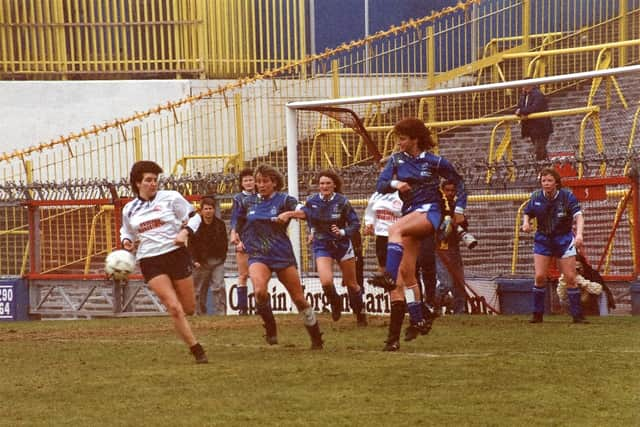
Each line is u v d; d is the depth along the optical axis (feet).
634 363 130.62
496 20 304.71
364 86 300.40
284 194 156.97
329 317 215.51
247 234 157.17
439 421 97.35
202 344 168.35
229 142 298.15
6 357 157.58
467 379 119.85
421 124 146.20
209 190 245.45
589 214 213.87
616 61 298.97
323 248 194.49
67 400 114.52
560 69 302.66
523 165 215.51
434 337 166.91
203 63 340.80
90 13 346.33
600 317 200.64
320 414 101.76
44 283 258.57
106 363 145.48
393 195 191.62
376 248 193.36
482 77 303.48
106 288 252.83
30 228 259.19
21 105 341.41
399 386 116.16
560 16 303.89
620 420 96.68
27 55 346.95
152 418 102.42
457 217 147.33
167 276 141.90
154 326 209.87
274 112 297.74
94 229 257.96
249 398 111.55
